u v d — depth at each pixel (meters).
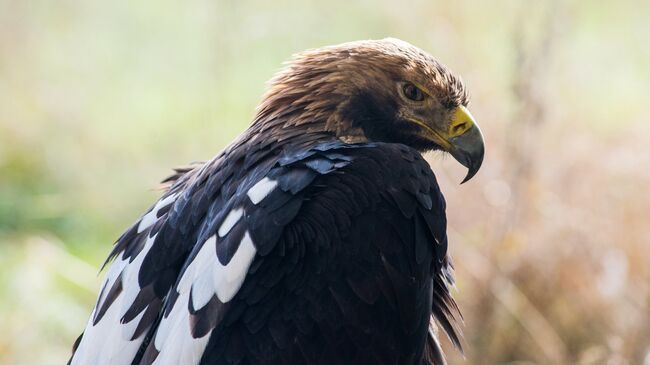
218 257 7.09
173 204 7.70
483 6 13.71
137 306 7.30
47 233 14.28
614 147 12.19
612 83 15.20
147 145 15.60
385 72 8.05
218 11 15.19
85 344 7.43
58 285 12.90
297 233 7.10
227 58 15.34
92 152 15.55
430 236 7.45
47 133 15.86
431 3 13.66
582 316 11.27
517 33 11.86
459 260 11.41
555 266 11.38
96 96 16.83
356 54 8.06
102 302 7.54
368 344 7.19
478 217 11.71
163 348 6.98
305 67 8.07
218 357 6.96
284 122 7.94
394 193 7.30
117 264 7.69
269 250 7.04
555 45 12.58
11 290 12.76
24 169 15.48
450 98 8.11
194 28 18.34
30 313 12.32
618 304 11.12
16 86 16.45
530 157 11.65
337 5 15.66
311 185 7.24
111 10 18.64
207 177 7.66
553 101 12.30
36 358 11.86
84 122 15.99
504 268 11.37
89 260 13.59
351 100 8.02
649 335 10.67
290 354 7.02
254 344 7.00
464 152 8.13
